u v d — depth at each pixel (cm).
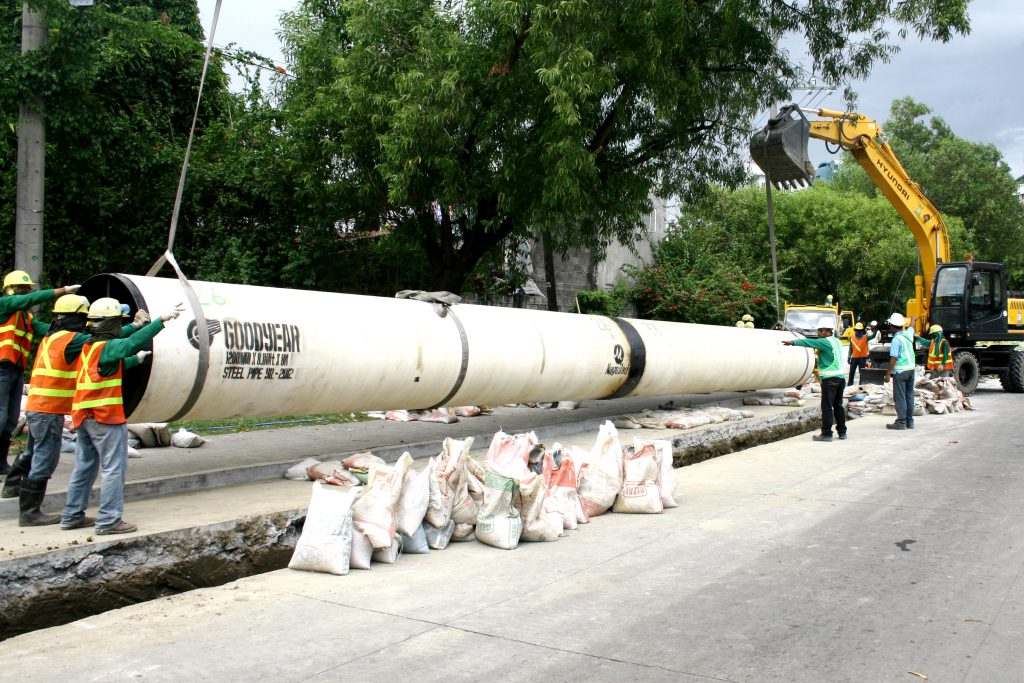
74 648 415
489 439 992
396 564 571
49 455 544
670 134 1548
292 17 1552
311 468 752
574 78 1164
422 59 1284
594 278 2533
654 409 1355
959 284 2011
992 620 463
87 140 1245
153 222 1489
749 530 669
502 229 1471
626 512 730
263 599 495
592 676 383
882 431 1328
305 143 1457
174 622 454
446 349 841
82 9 1110
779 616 468
